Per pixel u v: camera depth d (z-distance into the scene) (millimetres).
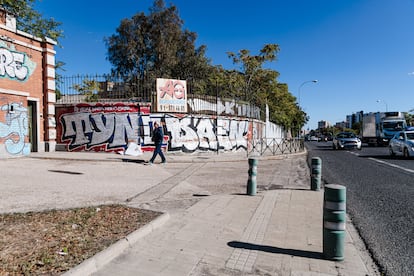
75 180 9094
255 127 25234
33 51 14703
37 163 12211
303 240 4734
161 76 42125
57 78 21734
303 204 6918
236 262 3934
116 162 13430
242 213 6133
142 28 44281
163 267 3734
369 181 10000
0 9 12789
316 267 3840
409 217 6004
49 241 4109
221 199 7301
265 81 39844
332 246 4031
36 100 14977
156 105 16797
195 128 18250
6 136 12820
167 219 5574
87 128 16203
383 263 4008
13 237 4219
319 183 8516
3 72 12797
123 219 5246
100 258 3668
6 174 9430
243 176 11156
